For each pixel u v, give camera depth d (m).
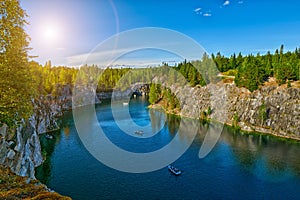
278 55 122.06
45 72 131.62
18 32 20.22
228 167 51.97
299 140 75.25
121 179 44.81
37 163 51.66
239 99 97.81
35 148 52.84
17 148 36.78
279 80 93.75
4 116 20.77
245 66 105.06
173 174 47.22
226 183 44.69
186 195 40.03
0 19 19.12
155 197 39.12
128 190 41.16
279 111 85.88
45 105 88.50
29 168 42.62
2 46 19.17
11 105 20.06
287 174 48.97
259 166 53.00
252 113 91.12
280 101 87.31
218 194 40.81
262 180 46.25
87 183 43.69
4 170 20.88
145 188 41.88
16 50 19.89
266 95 91.75
